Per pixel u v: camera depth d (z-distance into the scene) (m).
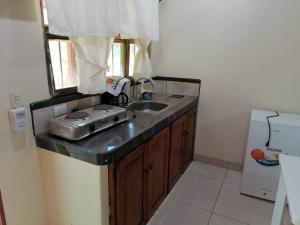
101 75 1.67
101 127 1.53
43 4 1.37
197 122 2.85
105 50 1.66
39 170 1.53
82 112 1.59
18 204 1.44
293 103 2.34
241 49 2.43
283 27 2.22
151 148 1.72
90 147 1.31
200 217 2.02
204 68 2.66
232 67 2.52
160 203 2.11
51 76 1.51
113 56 2.19
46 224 1.67
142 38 2.07
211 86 2.67
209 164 2.90
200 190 2.38
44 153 1.47
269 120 2.12
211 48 2.57
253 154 2.19
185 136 2.47
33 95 1.41
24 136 1.40
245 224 1.96
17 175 1.40
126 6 1.74
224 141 2.77
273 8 2.22
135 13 1.90
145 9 2.01
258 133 2.13
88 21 1.42
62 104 1.60
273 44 2.29
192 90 2.79
